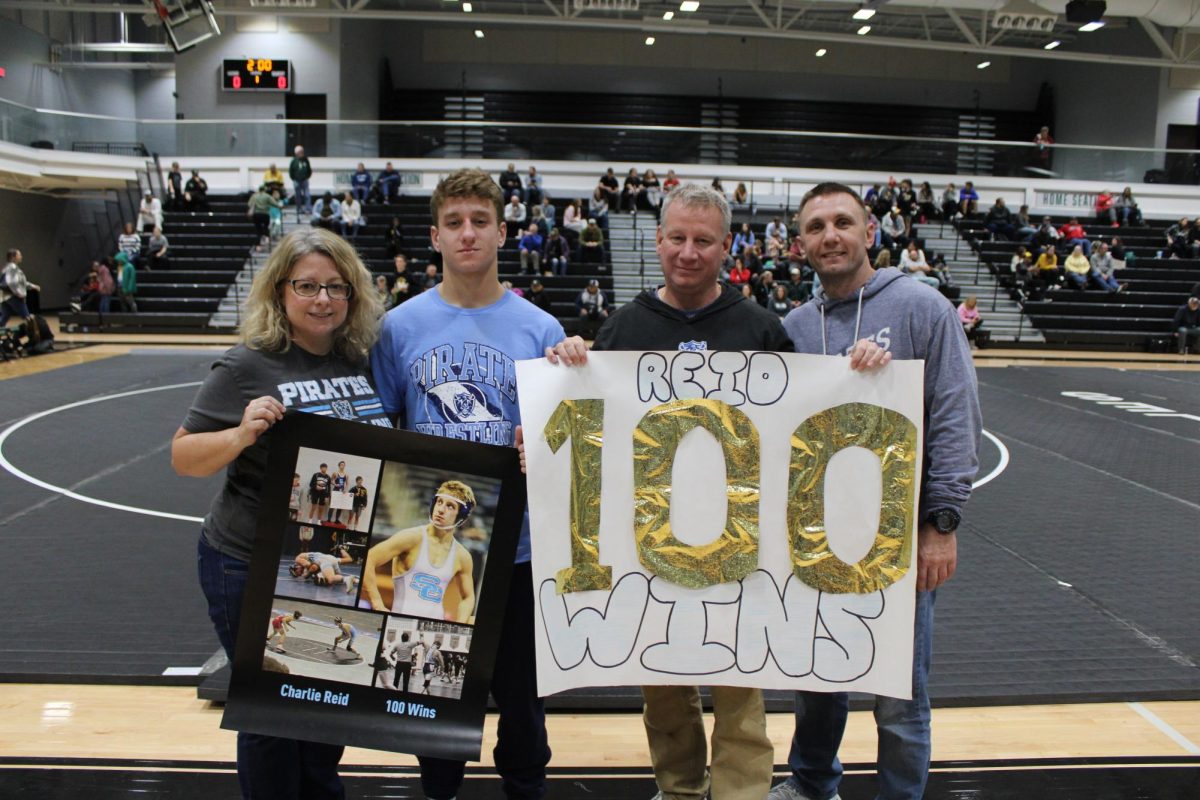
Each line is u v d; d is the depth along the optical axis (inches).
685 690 100.6
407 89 1114.1
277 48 924.0
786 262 674.2
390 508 88.7
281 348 89.5
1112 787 111.0
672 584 94.3
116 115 1056.8
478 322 97.0
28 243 864.3
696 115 1125.7
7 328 518.3
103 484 250.8
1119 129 1027.3
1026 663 143.8
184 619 157.5
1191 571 191.2
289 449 86.0
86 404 368.5
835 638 93.5
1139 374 528.4
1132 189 874.1
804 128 1135.0
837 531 93.6
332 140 828.0
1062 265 753.0
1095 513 237.6
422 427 95.4
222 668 135.3
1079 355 631.8
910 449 92.2
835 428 93.4
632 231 781.3
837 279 98.9
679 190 96.6
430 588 89.7
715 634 94.4
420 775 111.7
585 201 831.1
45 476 257.9
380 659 88.7
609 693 131.8
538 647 92.0
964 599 173.3
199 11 686.5
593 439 93.8
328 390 90.7
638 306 101.3
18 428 321.7
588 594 93.8
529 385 93.0
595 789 111.5
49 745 117.0
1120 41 1024.9
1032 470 287.3
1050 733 124.1
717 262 96.5
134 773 110.6
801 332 103.3
